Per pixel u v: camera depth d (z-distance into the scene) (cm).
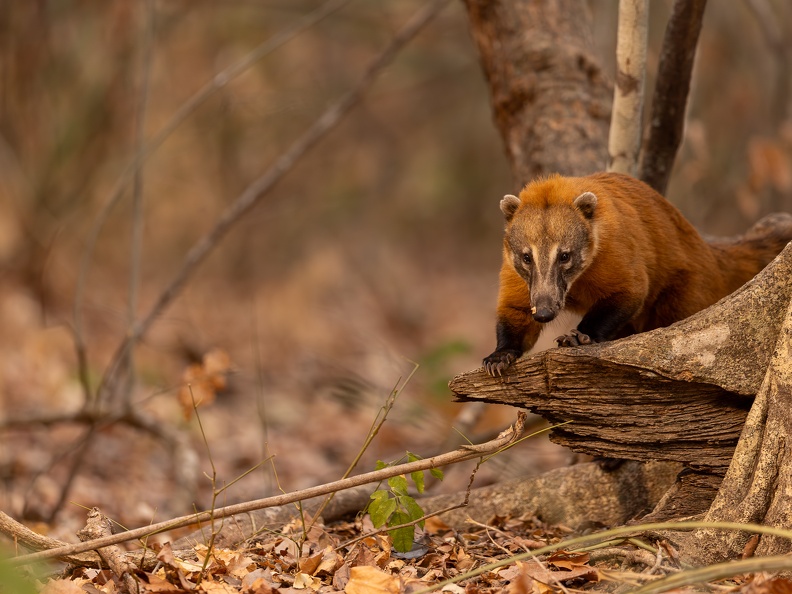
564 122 1012
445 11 2681
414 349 2261
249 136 2448
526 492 838
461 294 2936
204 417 1611
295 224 2830
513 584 620
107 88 2180
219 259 2547
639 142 922
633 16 877
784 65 1738
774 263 657
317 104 2170
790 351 623
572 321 972
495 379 710
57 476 1337
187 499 1134
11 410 1554
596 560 679
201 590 640
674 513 695
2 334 1878
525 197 806
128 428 1577
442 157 3256
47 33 2127
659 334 663
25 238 2052
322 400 1789
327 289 2642
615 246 765
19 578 543
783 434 619
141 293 2283
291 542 738
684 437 682
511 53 1057
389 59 1557
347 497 860
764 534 620
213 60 2348
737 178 1859
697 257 827
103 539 634
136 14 2112
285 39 1445
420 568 706
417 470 670
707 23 2050
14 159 2102
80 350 1324
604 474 820
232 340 2120
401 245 3197
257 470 1409
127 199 2361
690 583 565
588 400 686
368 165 3039
